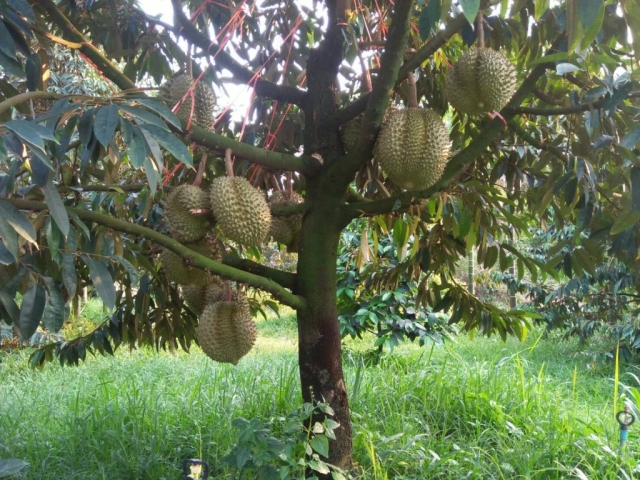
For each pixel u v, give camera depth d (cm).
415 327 499
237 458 192
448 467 256
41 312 130
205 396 357
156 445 287
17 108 171
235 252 277
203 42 208
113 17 236
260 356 571
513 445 287
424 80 264
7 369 568
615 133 177
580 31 107
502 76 164
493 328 307
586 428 302
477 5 95
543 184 225
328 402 207
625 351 544
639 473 259
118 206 246
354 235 482
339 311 521
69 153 246
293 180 273
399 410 329
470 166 269
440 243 285
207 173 267
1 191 128
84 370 534
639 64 136
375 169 249
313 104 207
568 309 641
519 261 261
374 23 254
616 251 192
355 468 230
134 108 123
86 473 268
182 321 291
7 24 135
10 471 114
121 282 264
